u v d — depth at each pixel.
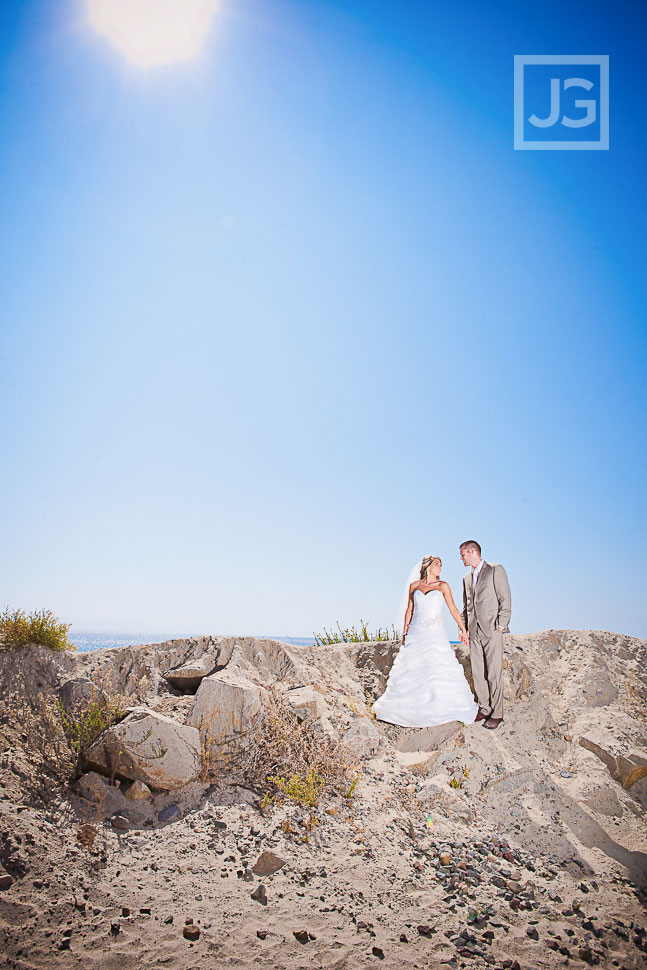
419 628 8.78
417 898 5.13
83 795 5.83
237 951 4.22
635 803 7.00
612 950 4.55
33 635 8.03
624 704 8.90
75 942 4.12
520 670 9.16
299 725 7.54
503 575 8.32
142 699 7.72
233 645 8.84
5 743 6.25
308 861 5.48
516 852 6.14
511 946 4.52
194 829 5.69
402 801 6.78
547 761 7.73
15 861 4.72
